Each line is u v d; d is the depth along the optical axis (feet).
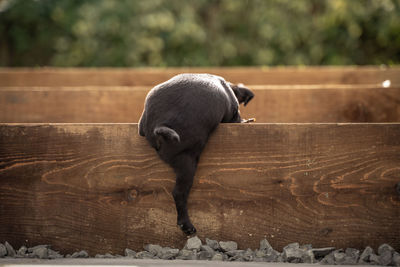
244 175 9.61
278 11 36.45
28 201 9.77
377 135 9.44
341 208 9.50
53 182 9.77
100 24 35.24
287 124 9.56
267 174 9.59
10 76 20.24
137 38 36.17
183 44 37.73
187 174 9.05
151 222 9.66
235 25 39.22
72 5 36.60
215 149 9.62
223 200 9.63
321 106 15.25
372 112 15.03
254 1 37.24
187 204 9.63
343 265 8.47
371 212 9.45
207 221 9.64
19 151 9.80
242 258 9.03
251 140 9.59
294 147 9.56
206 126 9.09
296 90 15.33
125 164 9.69
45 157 9.78
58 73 20.24
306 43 37.45
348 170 9.50
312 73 19.56
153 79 19.98
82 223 9.73
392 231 9.39
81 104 15.98
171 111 8.81
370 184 9.46
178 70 20.01
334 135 9.51
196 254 9.18
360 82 19.25
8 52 38.73
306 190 9.55
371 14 35.45
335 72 19.40
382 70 19.10
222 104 9.61
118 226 9.70
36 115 16.06
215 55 38.78
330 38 37.11
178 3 37.86
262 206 9.59
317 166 9.53
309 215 9.55
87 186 9.74
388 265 8.55
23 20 37.11
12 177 9.79
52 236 9.75
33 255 9.27
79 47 37.42
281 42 36.88
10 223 9.77
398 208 9.40
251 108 15.42
